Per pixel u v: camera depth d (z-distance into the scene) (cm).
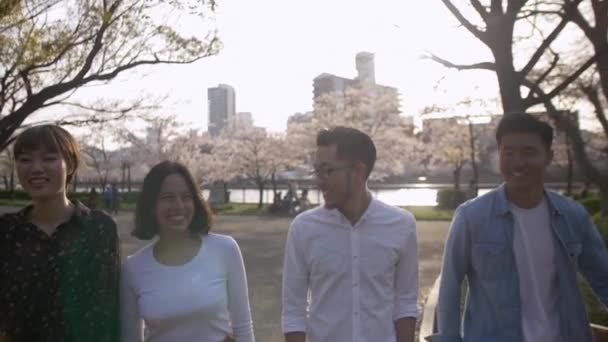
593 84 914
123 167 4553
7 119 982
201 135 4444
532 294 262
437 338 279
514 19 756
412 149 4119
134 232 272
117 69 1045
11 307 226
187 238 274
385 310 263
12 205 3381
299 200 2805
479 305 272
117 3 973
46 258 230
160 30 1064
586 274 281
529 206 269
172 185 266
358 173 265
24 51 890
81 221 239
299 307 273
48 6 909
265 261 1235
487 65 806
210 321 260
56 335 227
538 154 264
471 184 2856
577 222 269
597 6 764
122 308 261
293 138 3944
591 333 265
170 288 256
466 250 275
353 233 264
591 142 1238
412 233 272
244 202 3909
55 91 996
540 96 784
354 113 3788
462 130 3991
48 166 237
